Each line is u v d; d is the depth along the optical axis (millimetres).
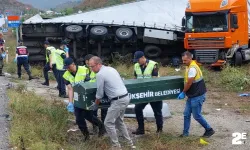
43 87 13773
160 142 7840
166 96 7922
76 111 7637
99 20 21453
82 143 7488
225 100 12609
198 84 7930
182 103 12086
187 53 7871
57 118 8367
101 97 7031
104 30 20672
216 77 16266
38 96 10828
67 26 21031
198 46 18812
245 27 19562
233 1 18594
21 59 15461
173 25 21188
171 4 23641
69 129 8375
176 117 10164
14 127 7391
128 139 7457
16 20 20891
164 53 21656
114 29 21312
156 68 8258
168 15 22484
